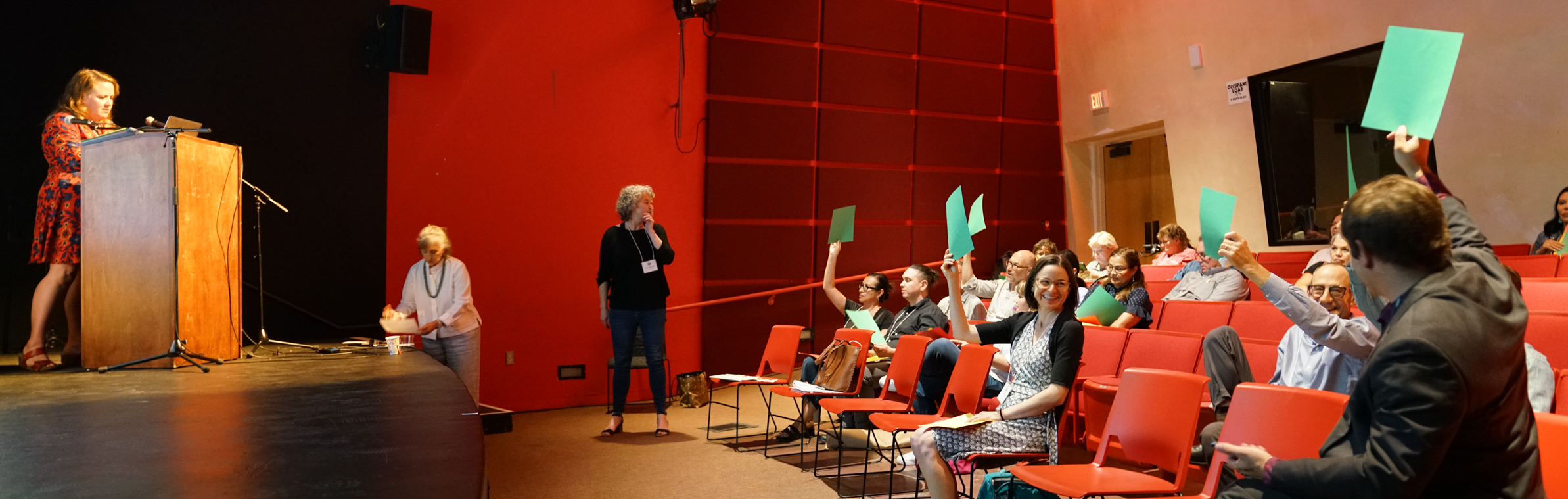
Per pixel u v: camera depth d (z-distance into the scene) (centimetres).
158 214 349
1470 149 540
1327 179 614
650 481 396
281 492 154
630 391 654
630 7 651
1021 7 818
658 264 499
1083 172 834
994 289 572
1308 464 139
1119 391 248
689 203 677
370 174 561
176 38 501
